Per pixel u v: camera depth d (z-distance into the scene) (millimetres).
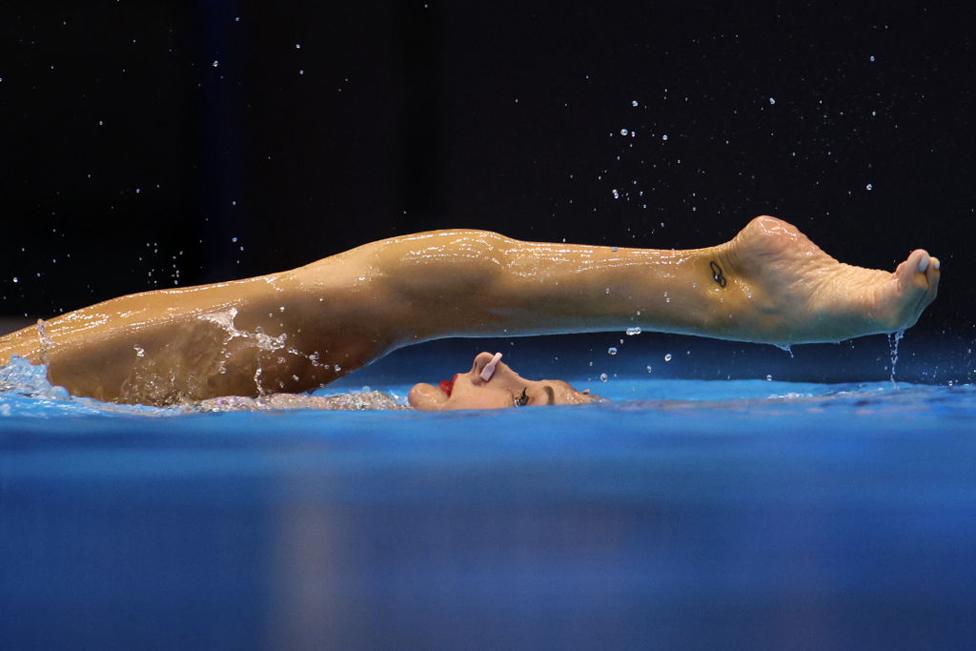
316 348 11930
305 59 30094
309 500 6125
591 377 24812
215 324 11680
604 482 6430
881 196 25469
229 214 31109
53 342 11477
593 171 27766
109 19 30359
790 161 25969
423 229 29844
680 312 11711
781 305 11312
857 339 25062
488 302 11734
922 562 4938
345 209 30359
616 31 27125
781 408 9156
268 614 4418
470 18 28484
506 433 8141
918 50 24672
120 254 31188
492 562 5027
